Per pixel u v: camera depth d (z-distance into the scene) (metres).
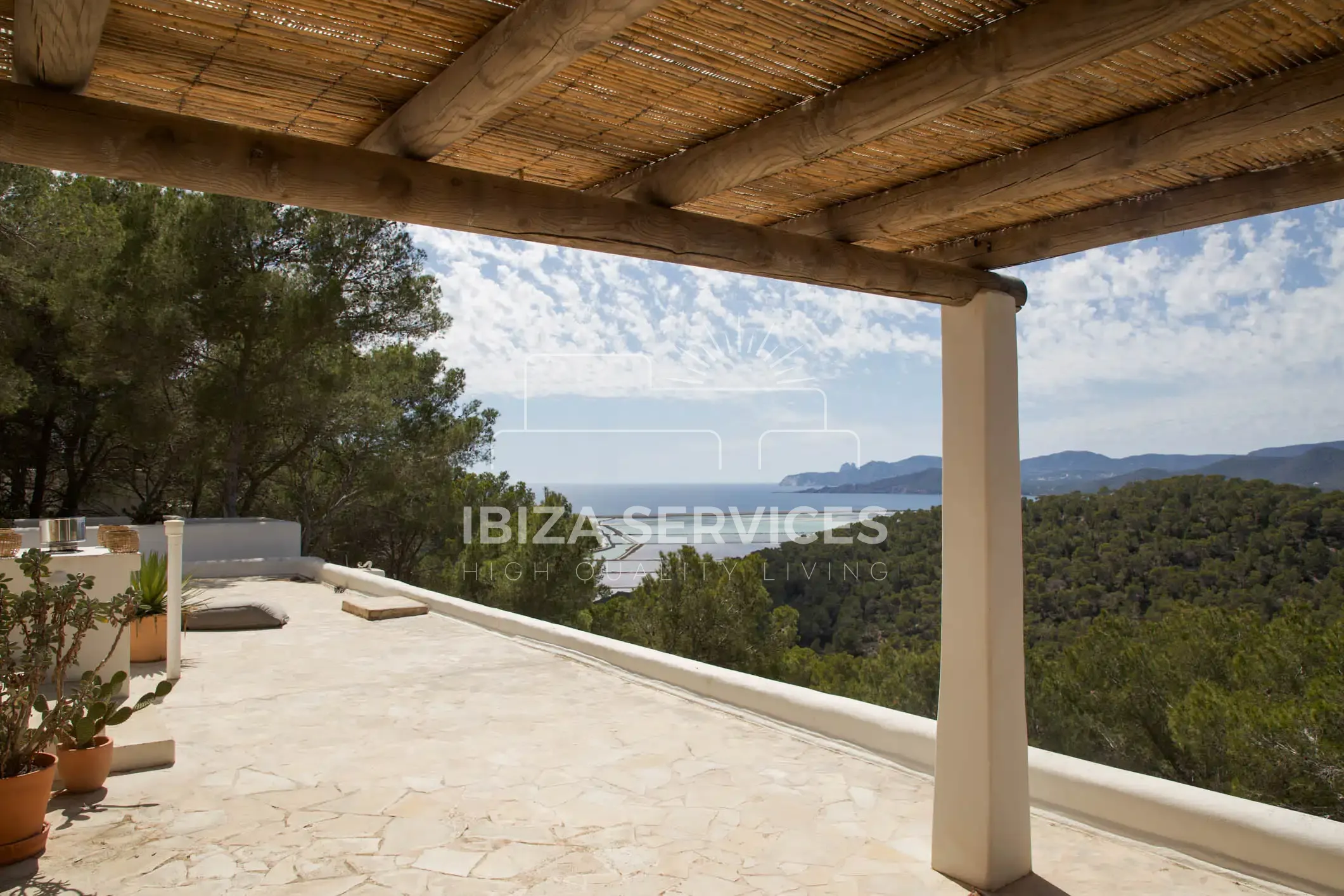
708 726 5.19
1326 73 2.05
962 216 3.14
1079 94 2.28
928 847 3.49
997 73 1.89
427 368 16.30
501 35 1.89
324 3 1.91
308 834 3.58
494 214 2.40
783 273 2.92
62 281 11.82
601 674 6.54
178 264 12.62
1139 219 2.97
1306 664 8.41
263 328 13.16
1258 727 7.04
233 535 12.77
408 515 16.31
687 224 2.72
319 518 16.09
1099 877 3.18
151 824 3.66
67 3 1.67
